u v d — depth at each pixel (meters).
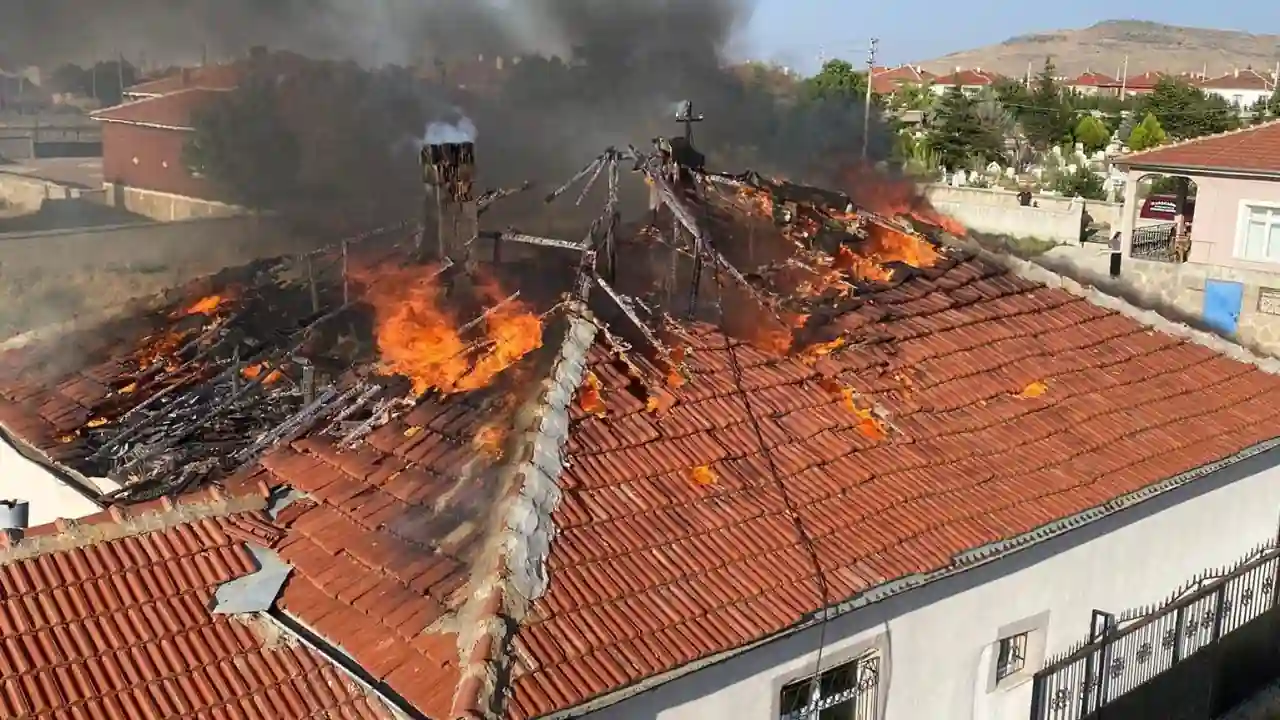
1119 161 28.62
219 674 6.76
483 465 8.25
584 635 6.80
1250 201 26.94
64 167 40.19
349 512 8.13
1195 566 10.97
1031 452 9.80
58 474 10.09
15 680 6.48
